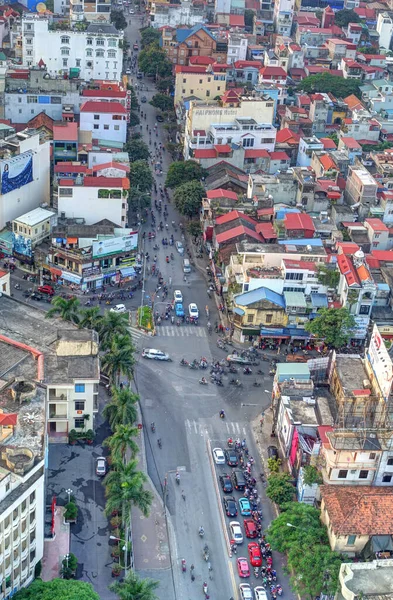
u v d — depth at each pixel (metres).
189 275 195.62
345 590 101.81
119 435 121.75
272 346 170.38
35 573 109.19
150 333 170.88
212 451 139.62
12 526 99.81
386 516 113.50
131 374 142.62
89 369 135.00
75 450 135.50
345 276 167.00
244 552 119.62
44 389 123.94
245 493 130.00
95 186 192.75
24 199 199.88
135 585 100.31
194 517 125.81
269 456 138.38
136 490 113.00
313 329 162.62
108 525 121.25
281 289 171.12
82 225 189.88
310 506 117.75
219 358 165.75
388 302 175.50
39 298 177.75
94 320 149.00
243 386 157.88
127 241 186.75
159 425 145.12
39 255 185.00
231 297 172.25
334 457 121.25
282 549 113.94
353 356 150.25
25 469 102.12
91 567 113.62
